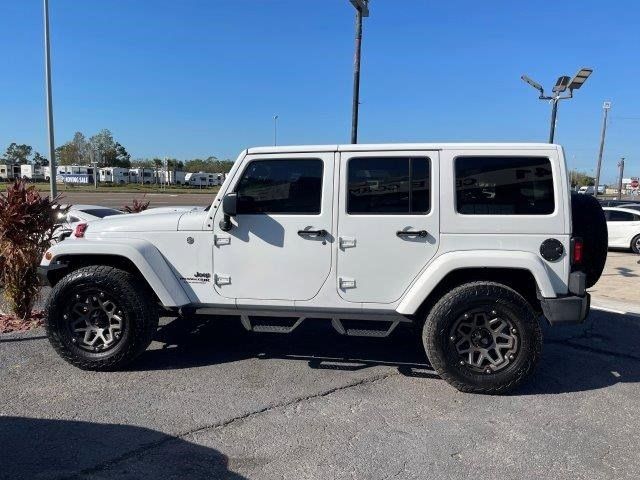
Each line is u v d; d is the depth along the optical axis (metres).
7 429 3.68
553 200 4.35
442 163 4.43
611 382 4.71
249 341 5.70
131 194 52.22
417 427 3.80
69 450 3.41
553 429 3.79
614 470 3.26
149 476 3.14
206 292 4.77
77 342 4.76
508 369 4.33
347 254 4.54
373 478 3.15
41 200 6.36
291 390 4.43
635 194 60.19
